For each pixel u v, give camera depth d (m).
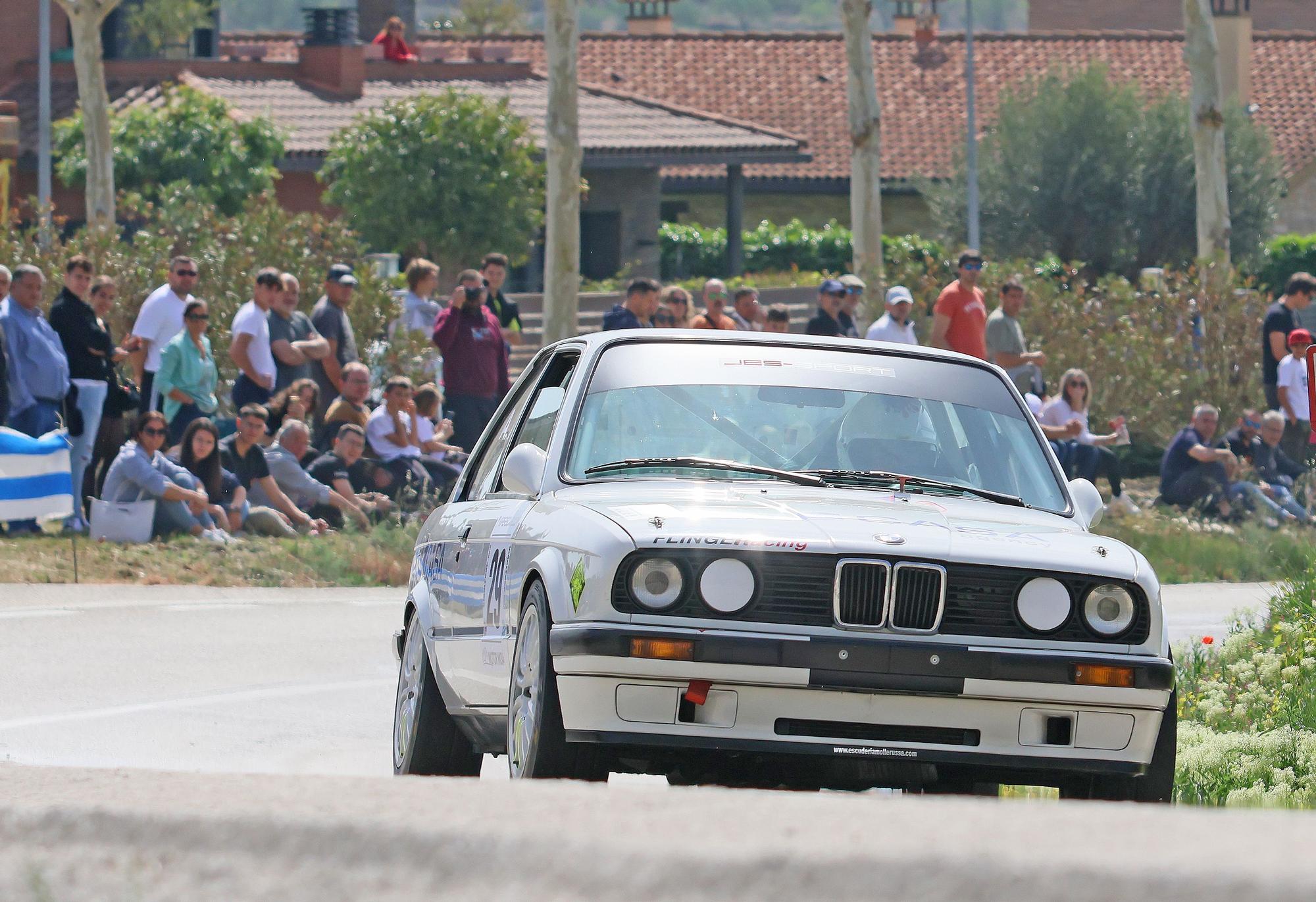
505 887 9.62
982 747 22.08
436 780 12.64
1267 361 78.44
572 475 24.97
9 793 13.02
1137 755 22.42
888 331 73.88
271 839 10.62
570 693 21.70
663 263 174.62
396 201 134.12
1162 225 178.75
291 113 149.75
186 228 87.12
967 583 22.14
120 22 161.25
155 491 58.56
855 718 21.75
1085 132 179.88
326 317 68.56
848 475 25.23
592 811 10.72
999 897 8.53
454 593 26.98
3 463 56.81
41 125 126.44
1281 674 34.88
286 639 46.09
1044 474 26.31
